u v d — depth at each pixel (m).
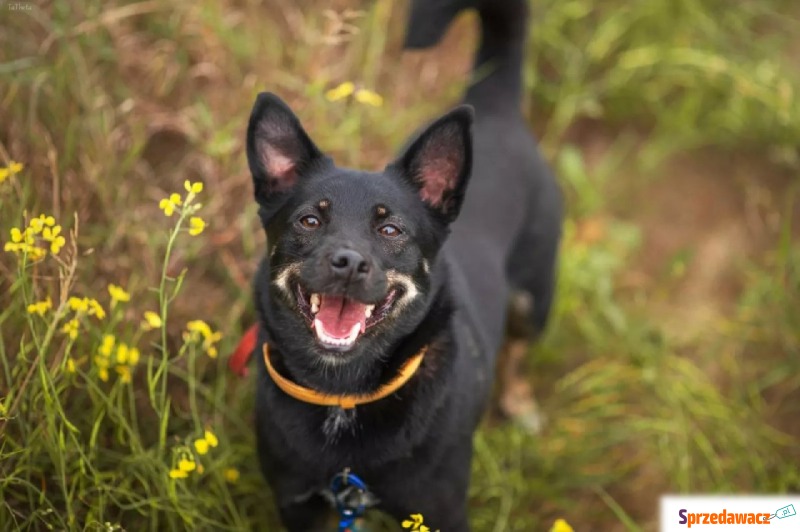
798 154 1.60
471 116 1.04
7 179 1.14
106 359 1.09
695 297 1.50
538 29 1.66
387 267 1.02
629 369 1.40
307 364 1.03
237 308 1.27
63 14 1.31
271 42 1.48
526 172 1.27
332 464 1.03
